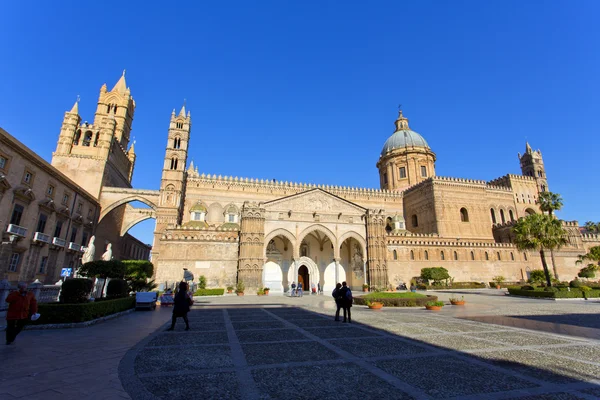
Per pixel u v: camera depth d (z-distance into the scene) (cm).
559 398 750
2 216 3872
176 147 7056
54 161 6781
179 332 1662
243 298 4209
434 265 6431
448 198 7700
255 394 778
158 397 753
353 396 764
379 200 8225
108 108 8756
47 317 1742
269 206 5469
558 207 5259
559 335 1566
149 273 3734
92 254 3472
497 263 6838
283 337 1523
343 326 1870
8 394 754
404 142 9231
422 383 858
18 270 4219
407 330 1723
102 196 6825
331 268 5978
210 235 5319
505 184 8844
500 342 1398
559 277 7306
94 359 1094
